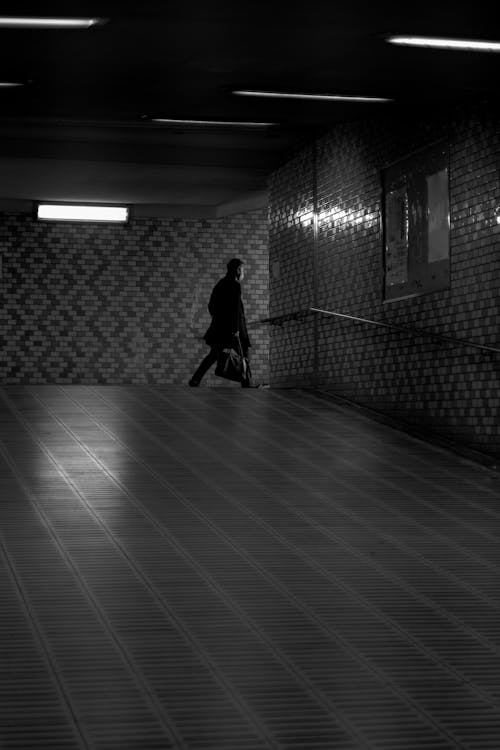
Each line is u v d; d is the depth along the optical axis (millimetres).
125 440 12320
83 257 23703
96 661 5844
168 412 14195
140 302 23922
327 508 9664
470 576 7715
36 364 23578
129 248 23875
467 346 12438
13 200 23000
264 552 8211
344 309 15891
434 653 6113
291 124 14844
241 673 5719
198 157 18469
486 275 12070
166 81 12156
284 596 7145
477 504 9953
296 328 17672
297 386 17625
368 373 15016
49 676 5609
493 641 6348
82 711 5148
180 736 4879
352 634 6422
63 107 13727
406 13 9461
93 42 10531
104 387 16391
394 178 14352
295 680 5637
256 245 24312
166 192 21766
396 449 12398
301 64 11289
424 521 9289
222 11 9453
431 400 13234
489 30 9945
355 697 5422
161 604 6895
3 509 9273
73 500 9641
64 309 23672
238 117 14242
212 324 17812
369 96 12680
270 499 9922
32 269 23578
